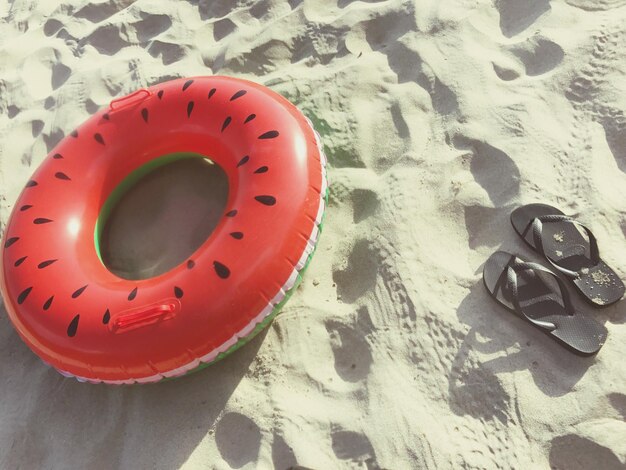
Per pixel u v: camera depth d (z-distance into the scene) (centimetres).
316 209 175
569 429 147
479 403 157
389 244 188
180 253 211
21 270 176
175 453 169
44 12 328
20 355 201
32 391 191
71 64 293
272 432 165
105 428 179
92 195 203
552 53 218
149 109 209
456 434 153
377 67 238
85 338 162
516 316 167
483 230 188
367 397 164
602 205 180
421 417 157
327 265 196
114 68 280
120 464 171
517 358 161
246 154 182
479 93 216
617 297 162
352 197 208
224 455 167
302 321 185
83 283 173
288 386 174
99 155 207
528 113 205
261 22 273
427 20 240
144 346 158
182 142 207
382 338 173
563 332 159
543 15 229
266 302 165
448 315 171
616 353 155
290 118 188
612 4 224
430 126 216
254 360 181
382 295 180
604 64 208
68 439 179
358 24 251
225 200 220
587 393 151
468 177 199
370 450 156
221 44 273
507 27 235
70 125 265
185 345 159
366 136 222
